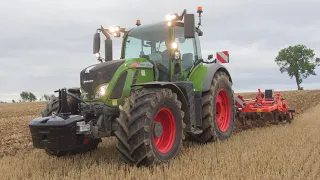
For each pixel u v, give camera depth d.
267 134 7.57
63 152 5.84
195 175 4.30
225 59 8.03
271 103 9.28
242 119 9.10
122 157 4.84
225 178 4.12
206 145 6.39
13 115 23.14
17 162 5.71
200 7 6.86
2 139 9.22
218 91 6.92
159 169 4.58
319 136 7.27
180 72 6.03
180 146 5.38
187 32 5.66
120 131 4.71
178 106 5.36
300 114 13.05
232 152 5.66
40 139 4.89
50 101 5.82
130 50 6.48
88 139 5.34
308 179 4.12
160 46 6.10
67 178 4.43
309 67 76.31
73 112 5.51
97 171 4.66
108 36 6.64
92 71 5.24
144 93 4.92
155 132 4.94
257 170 4.48
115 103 5.10
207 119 6.51
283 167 4.50
